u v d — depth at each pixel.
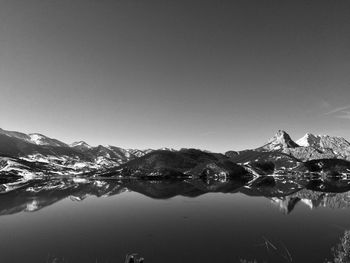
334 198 104.50
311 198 105.38
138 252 41.50
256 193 128.62
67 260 38.69
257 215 70.81
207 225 60.28
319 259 36.72
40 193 132.88
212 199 107.06
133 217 70.81
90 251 42.41
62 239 49.75
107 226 60.41
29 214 76.00
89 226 60.56
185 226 59.50
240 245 44.28
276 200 100.56
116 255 40.44
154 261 37.56
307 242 45.03
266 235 50.28
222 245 44.50
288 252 40.06
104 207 87.88
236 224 60.66
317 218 65.50
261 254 39.53
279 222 61.72
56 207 88.44
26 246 45.59
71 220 67.44
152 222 64.31
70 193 133.25
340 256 35.59
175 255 39.88
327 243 44.09
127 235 52.09
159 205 91.69
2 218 70.56
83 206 90.31
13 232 55.62
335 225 57.62
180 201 101.88
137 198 112.56
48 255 40.91
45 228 58.97
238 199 105.69
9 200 106.12
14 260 39.06
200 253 40.59
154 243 46.34
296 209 78.94
